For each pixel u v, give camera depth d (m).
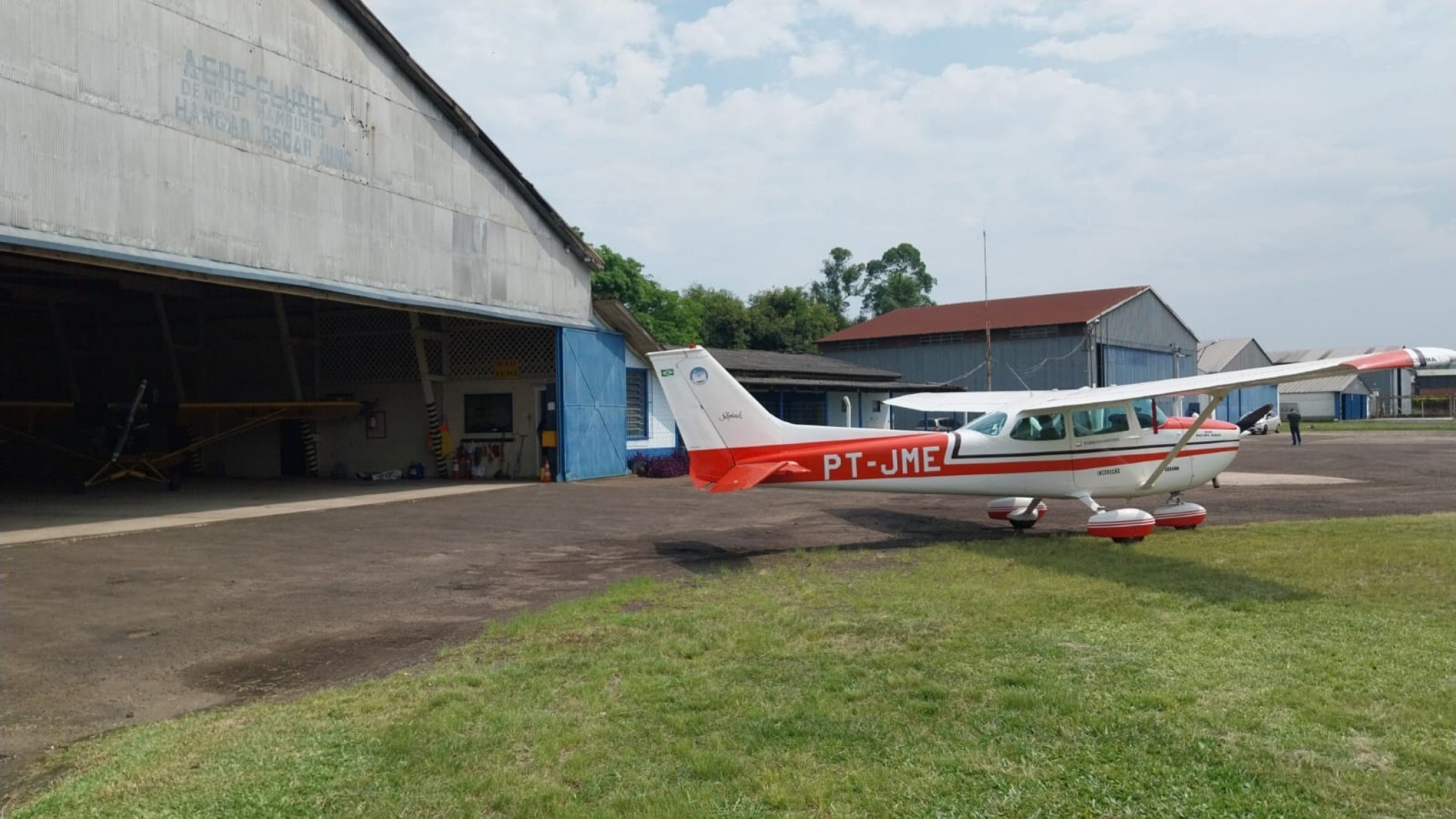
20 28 10.30
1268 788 3.76
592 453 20.33
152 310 24.08
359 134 15.14
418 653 6.18
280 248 13.64
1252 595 7.11
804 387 26.47
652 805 3.71
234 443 23.27
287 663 6.02
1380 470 19.22
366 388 22.12
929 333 41.94
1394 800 3.66
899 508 14.00
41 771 4.28
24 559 9.84
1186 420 11.07
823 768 4.04
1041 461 10.66
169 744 4.47
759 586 7.98
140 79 11.66
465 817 3.66
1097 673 5.26
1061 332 38.38
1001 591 7.46
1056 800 3.70
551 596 7.95
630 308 45.94
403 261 16.00
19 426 19.67
